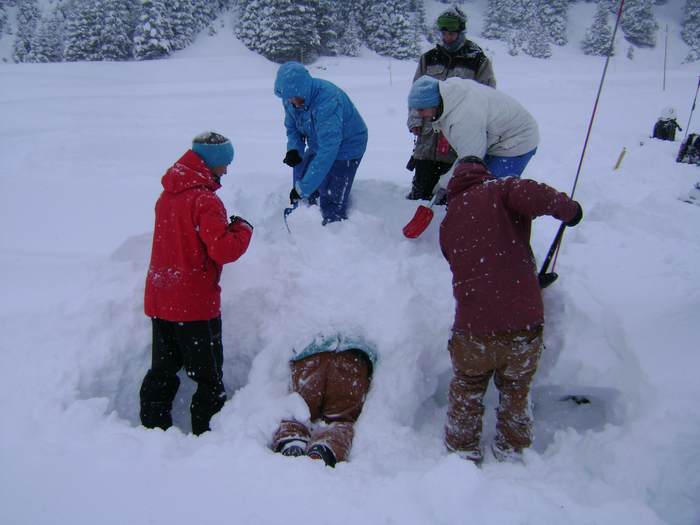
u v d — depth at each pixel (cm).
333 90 326
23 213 398
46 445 178
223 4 4488
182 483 163
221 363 235
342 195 361
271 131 930
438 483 153
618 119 983
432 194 377
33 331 240
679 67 4625
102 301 254
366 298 262
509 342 193
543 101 1267
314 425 230
